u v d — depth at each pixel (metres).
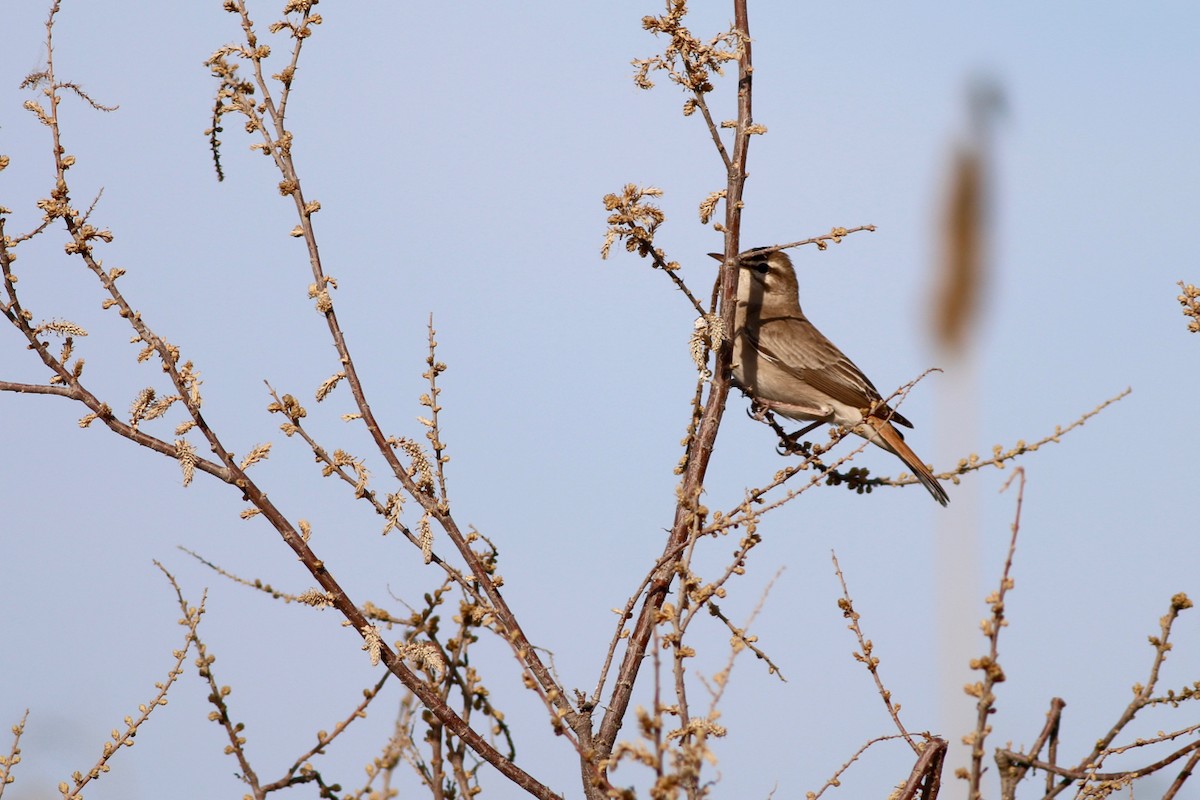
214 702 8.15
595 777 8.91
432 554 9.68
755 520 8.37
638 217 9.98
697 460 10.38
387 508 9.73
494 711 8.56
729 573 8.05
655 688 6.38
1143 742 8.20
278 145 10.70
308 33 10.83
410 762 7.72
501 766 8.62
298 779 8.10
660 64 10.33
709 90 10.41
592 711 9.26
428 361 10.24
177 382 9.78
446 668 8.42
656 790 6.14
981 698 6.50
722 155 10.60
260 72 10.76
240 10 10.80
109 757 8.91
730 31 10.39
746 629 7.27
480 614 8.05
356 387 10.24
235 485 9.50
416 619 8.52
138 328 9.93
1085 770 7.53
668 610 7.72
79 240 9.96
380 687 8.51
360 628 9.06
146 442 9.66
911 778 8.17
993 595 6.71
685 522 9.91
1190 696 7.91
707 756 6.18
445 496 10.05
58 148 10.04
